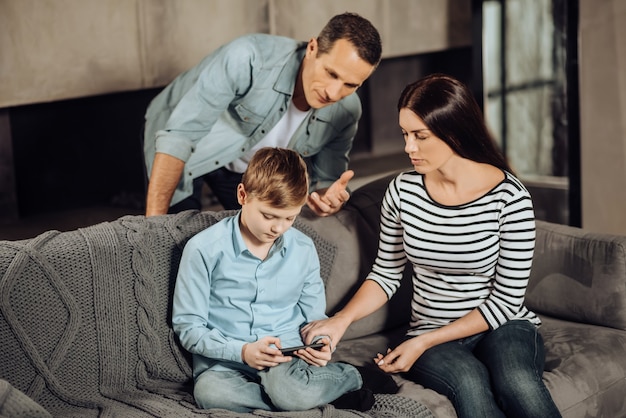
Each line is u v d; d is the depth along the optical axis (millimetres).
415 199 2092
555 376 2049
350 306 2123
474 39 3859
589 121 3635
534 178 3850
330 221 2289
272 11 4410
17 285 1795
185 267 1901
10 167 4078
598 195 3688
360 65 2164
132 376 1949
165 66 4105
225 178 2682
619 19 3486
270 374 1842
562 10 3605
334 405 1849
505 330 2047
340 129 2553
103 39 3885
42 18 3689
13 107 4035
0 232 3973
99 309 1893
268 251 1936
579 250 2307
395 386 1986
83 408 1851
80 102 4230
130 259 1941
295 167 1817
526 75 3766
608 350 2174
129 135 4457
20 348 1800
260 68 2365
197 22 4160
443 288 2115
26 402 1554
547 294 2359
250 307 1932
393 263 2197
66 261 1860
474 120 1981
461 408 1917
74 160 4305
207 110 2342
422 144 1978
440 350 2020
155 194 2285
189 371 1993
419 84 1975
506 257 2037
